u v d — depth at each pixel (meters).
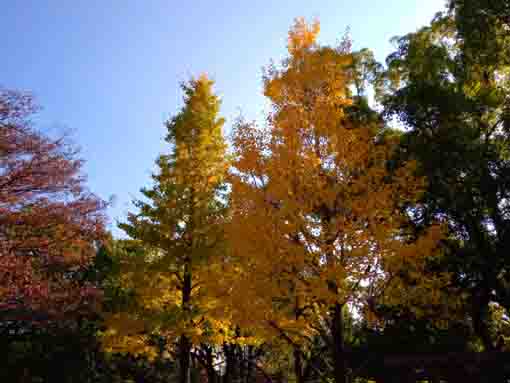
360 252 6.27
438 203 10.55
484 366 6.24
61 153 11.11
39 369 19.70
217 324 11.02
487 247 10.51
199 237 11.73
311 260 6.61
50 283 9.91
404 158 10.75
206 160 12.66
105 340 11.90
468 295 10.30
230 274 9.88
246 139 7.71
